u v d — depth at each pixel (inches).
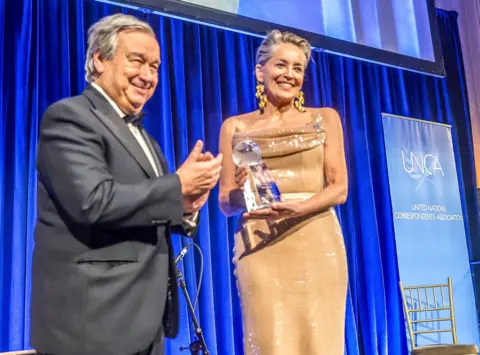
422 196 202.7
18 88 137.2
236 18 145.0
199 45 172.1
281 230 86.1
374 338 186.4
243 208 88.8
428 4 192.4
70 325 48.2
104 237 50.6
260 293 84.3
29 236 131.7
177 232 60.7
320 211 87.5
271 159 87.3
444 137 214.5
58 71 144.5
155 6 131.3
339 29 166.6
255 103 181.0
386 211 202.2
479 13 237.3
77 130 50.6
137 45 57.1
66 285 49.1
